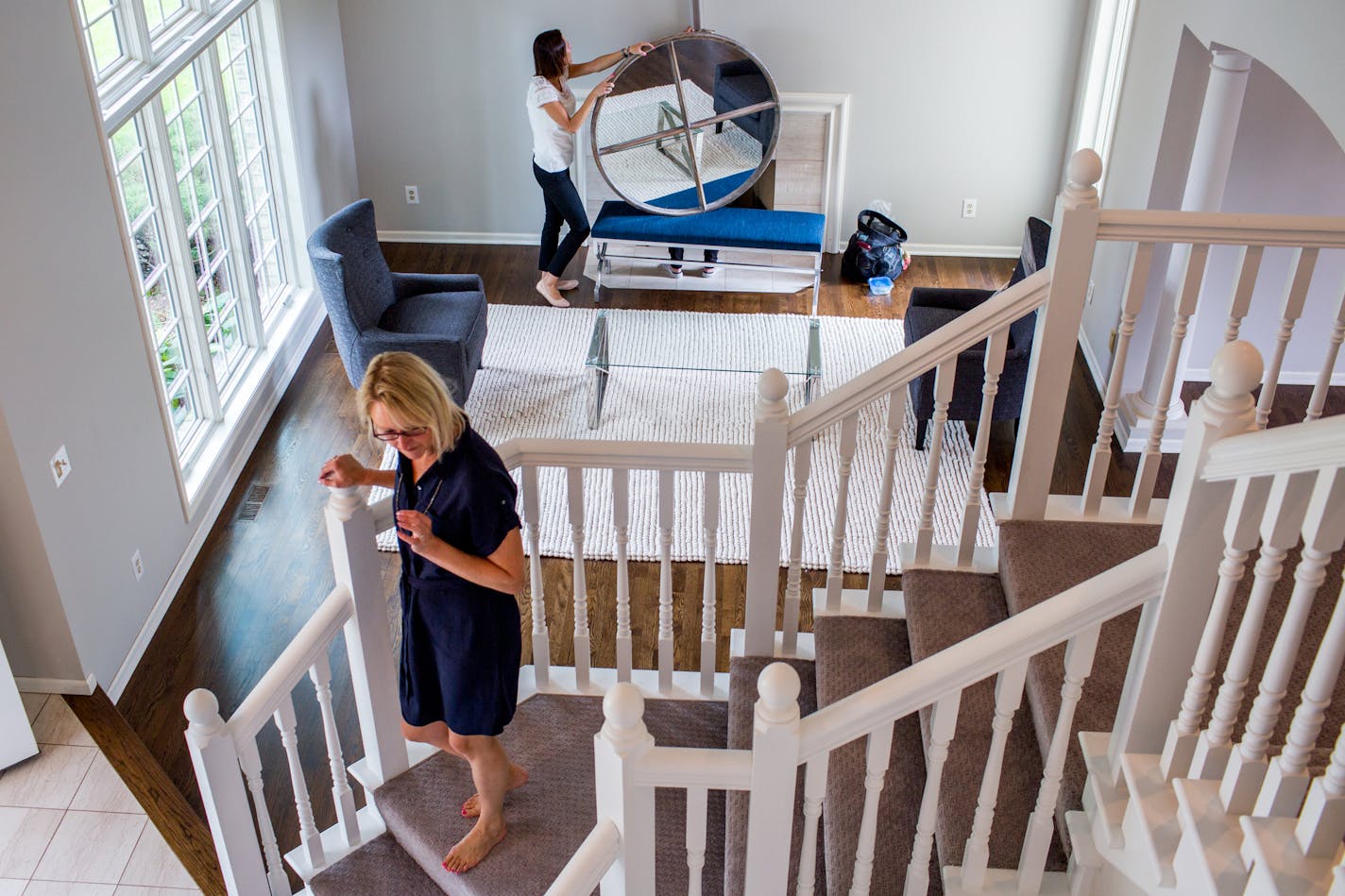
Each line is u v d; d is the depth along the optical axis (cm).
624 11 711
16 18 386
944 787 285
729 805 303
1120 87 616
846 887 275
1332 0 366
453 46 725
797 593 360
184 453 537
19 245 389
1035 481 338
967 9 697
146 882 377
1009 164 744
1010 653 221
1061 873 262
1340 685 271
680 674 382
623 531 343
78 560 429
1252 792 215
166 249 521
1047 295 311
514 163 762
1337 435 174
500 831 323
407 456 273
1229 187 572
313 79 682
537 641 366
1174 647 227
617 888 233
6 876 377
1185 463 211
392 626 489
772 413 322
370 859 340
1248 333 609
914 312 591
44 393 405
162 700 450
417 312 602
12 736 411
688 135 682
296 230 684
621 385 632
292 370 651
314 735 436
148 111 492
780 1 701
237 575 510
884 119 733
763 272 745
